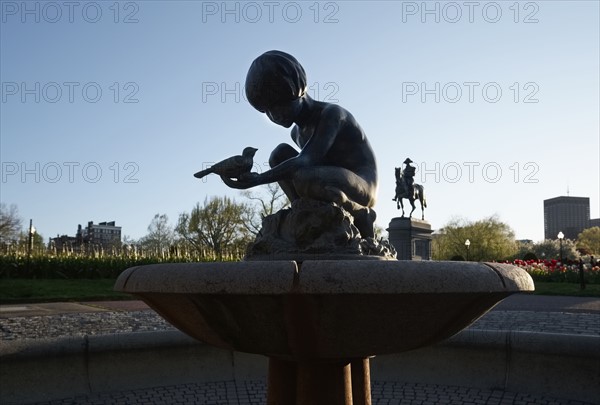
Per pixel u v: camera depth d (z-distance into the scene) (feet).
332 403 11.21
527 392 19.90
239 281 8.27
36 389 18.78
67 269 77.10
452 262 8.88
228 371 22.20
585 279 79.97
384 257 12.64
